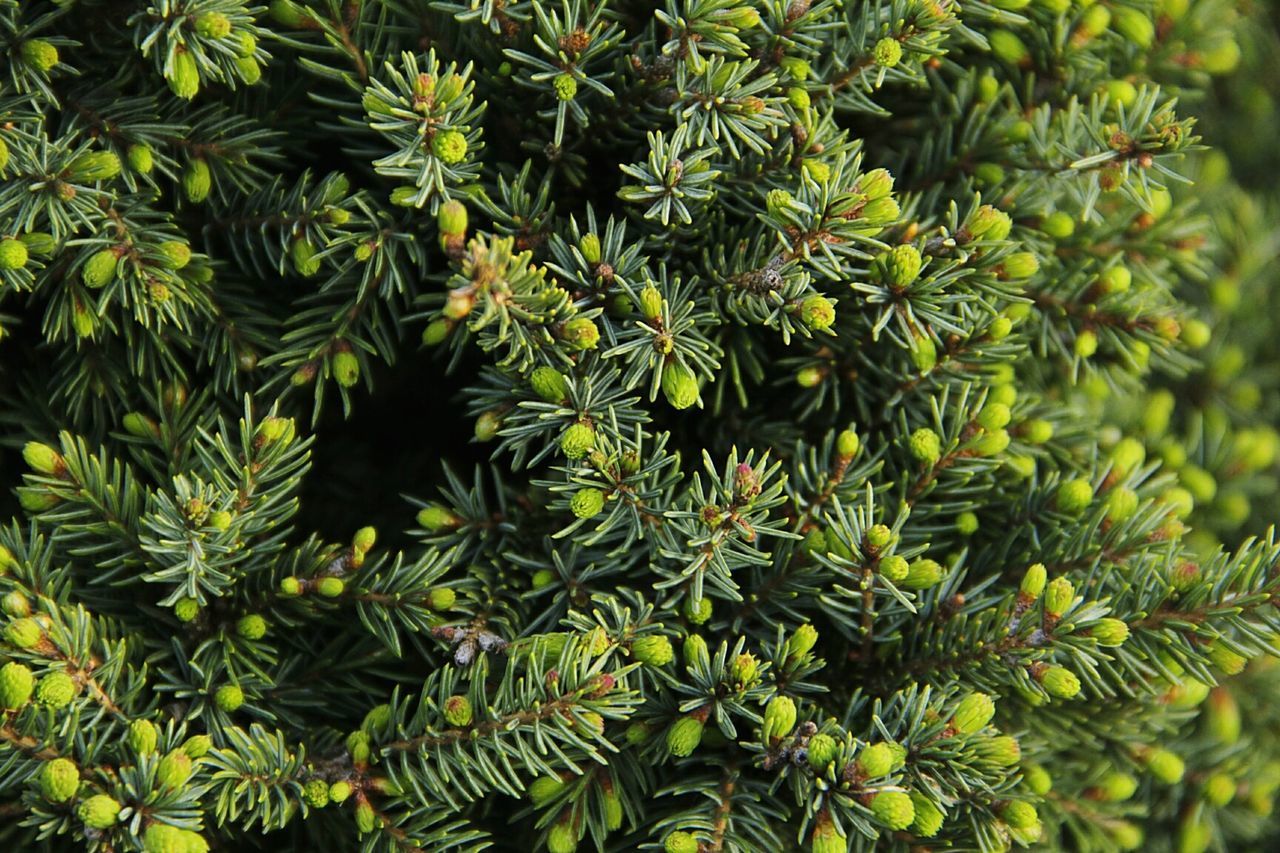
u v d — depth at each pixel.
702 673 0.57
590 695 0.56
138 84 0.60
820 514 0.60
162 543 0.56
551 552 0.60
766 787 0.58
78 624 0.56
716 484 0.57
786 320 0.58
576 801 0.58
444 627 0.58
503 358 0.60
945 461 0.60
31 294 0.58
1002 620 0.58
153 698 0.58
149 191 0.59
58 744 0.56
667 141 0.60
